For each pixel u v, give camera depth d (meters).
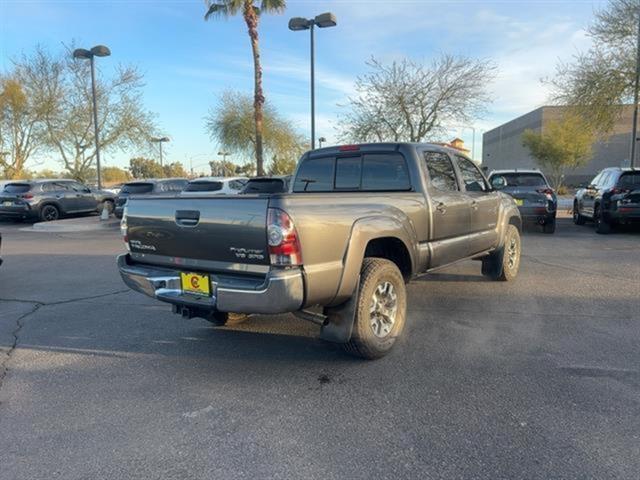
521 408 3.55
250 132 36.03
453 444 3.12
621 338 4.96
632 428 3.26
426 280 7.71
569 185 52.41
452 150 6.22
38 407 3.74
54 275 8.88
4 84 30.27
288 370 4.34
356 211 4.27
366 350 4.38
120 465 2.98
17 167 31.16
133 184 17.95
